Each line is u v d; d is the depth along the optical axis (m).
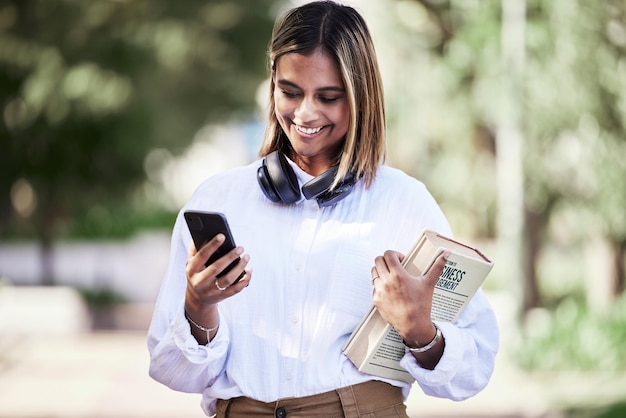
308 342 3.31
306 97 3.28
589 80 13.73
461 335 3.34
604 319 14.99
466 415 11.37
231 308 3.36
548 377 13.92
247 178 3.50
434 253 3.18
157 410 11.63
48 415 11.34
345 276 3.33
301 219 3.39
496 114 15.92
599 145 13.98
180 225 3.56
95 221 33.81
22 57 22.42
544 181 15.02
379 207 3.42
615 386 12.81
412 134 18.16
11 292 21.94
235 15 29.53
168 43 25.45
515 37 14.29
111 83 22.77
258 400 3.34
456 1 15.58
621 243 15.97
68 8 22.17
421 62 16.86
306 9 3.32
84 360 15.59
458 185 19.56
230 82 30.20
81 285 25.62
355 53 3.29
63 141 23.45
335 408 3.31
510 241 16.14
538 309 16.78
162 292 3.54
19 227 31.98
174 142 29.45
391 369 3.34
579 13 13.60
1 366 15.00
